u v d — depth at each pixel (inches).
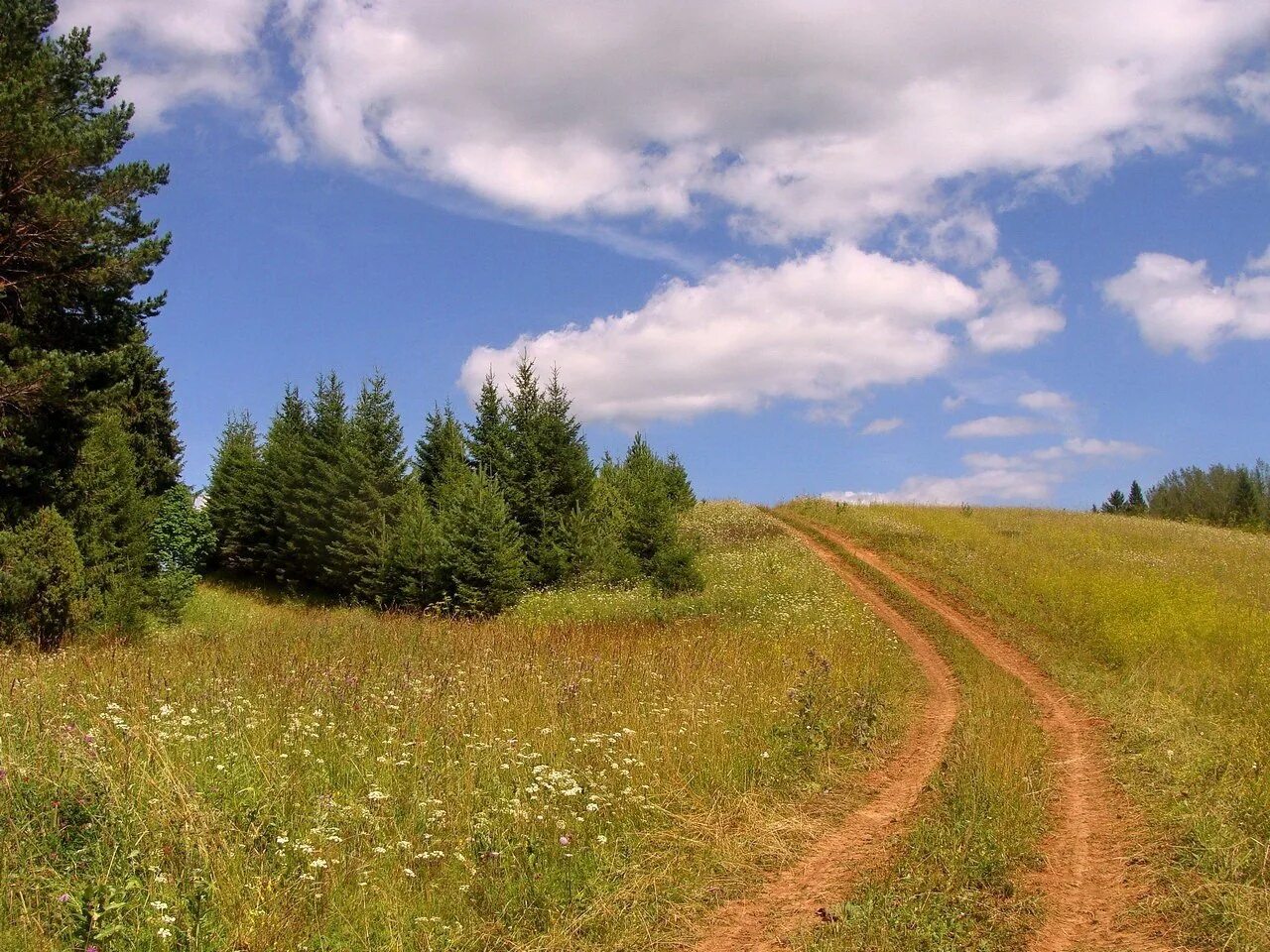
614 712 384.2
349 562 1314.0
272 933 187.0
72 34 793.6
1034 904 247.6
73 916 175.8
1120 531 1453.0
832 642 694.5
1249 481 2691.9
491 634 714.2
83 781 226.1
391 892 213.8
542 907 226.5
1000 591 935.7
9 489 751.7
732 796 321.7
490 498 1011.9
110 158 743.1
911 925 228.4
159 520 1246.3
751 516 1651.1
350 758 291.0
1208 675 579.5
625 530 1190.3
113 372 778.2
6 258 706.2
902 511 1631.4
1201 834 293.4
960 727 471.2
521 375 1238.3
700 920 233.8
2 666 398.0
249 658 471.8
